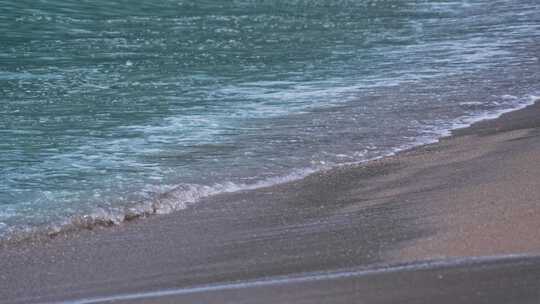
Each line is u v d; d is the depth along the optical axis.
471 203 28.58
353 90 53.44
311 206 30.62
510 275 20.77
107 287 23.25
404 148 38.94
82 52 76.50
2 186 33.44
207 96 52.62
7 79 60.88
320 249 25.14
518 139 38.75
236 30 95.25
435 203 29.17
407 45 77.50
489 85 54.66
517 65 63.38
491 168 33.44
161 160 37.44
